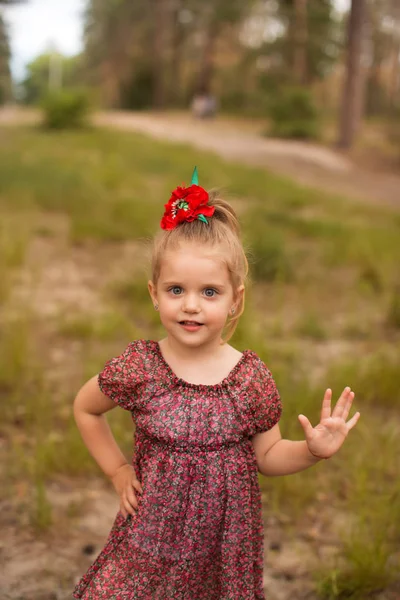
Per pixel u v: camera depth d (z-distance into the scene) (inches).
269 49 1462.8
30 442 151.3
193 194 76.9
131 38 2028.8
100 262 325.1
